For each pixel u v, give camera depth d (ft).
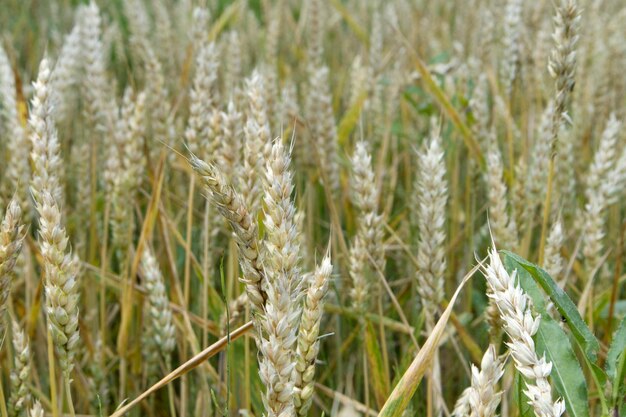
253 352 2.30
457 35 5.23
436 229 2.15
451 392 2.89
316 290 1.61
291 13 6.43
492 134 2.90
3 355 2.61
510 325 1.52
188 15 5.00
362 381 2.79
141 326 2.71
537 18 3.76
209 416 2.31
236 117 2.26
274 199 1.56
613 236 3.29
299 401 1.63
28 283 2.52
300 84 4.89
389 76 4.69
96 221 3.01
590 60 4.08
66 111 3.37
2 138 3.19
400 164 4.22
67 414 2.55
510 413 2.26
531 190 2.60
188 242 2.47
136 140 2.57
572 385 1.69
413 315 2.78
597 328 2.68
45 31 5.73
